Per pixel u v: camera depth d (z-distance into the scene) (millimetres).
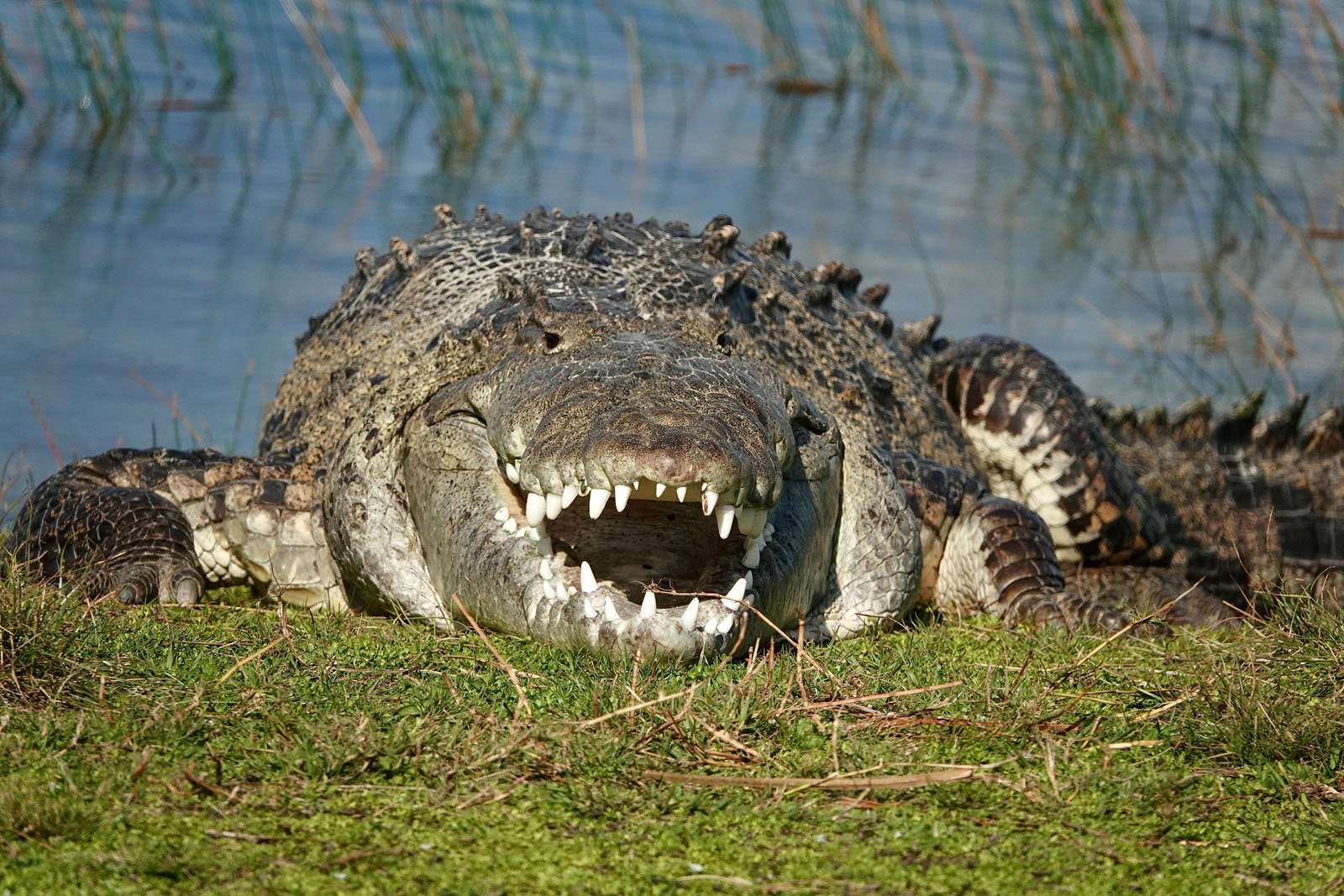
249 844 10523
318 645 15141
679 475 13461
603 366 15250
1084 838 11336
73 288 34344
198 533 19766
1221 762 13094
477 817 11188
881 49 67250
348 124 51906
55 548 19047
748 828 11266
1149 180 53062
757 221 43500
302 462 20562
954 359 25500
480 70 60719
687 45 70125
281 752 11922
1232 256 45719
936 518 21438
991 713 13555
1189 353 37625
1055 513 24656
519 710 13141
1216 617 21422
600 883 10273
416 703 13180
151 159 45875
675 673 14352
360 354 21484
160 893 9766
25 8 59219
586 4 73625
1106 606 19922
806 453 17547
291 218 41125
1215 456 29234
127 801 11008
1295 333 39844
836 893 10305
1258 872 10969
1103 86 60375
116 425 27344
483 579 16328
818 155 53750
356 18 63875
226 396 29312
